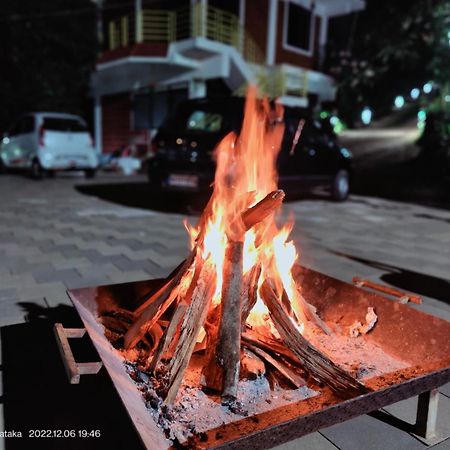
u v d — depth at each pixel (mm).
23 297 4062
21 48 17375
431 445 2225
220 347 2314
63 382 2736
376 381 2211
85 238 6426
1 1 16641
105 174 15805
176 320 2426
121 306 3230
